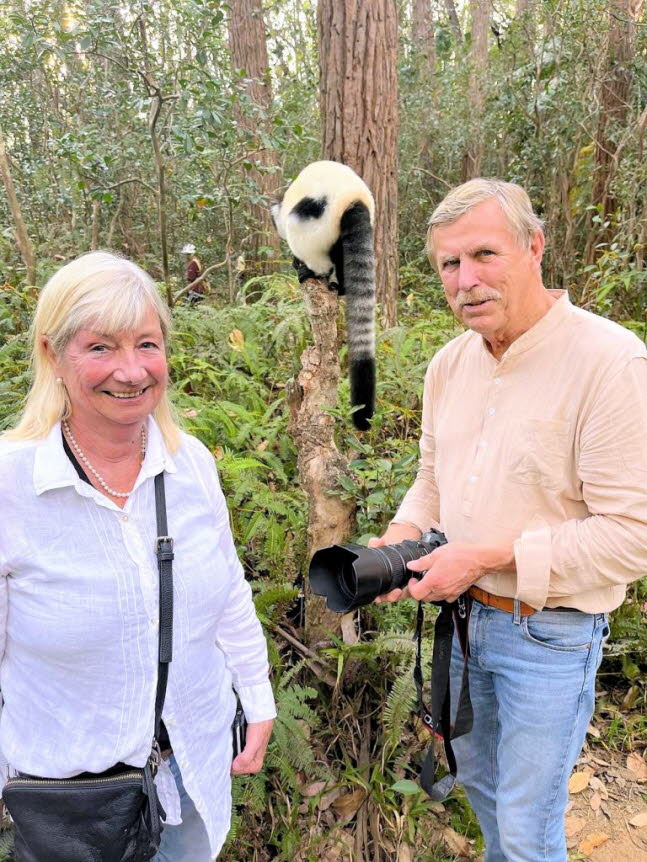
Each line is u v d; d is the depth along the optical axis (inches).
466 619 76.4
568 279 290.2
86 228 309.1
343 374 196.2
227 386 180.4
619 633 126.3
